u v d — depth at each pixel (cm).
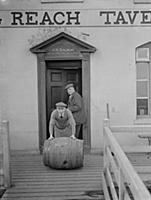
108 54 891
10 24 888
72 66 913
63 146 696
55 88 921
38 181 620
